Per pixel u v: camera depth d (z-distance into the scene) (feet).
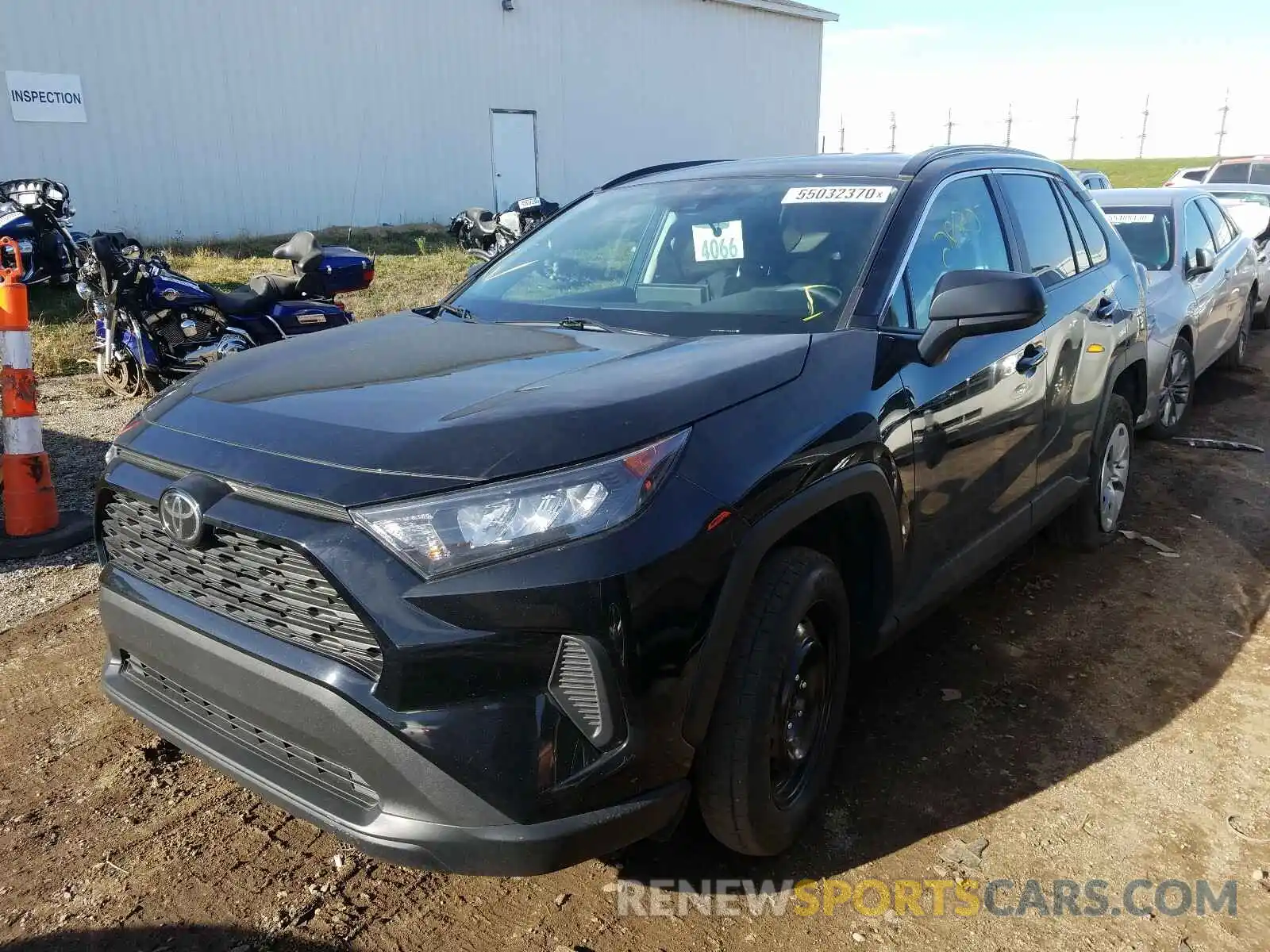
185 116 51.47
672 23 76.64
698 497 6.90
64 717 10.45
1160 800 9.39
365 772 6.49
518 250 12.65
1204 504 18.06
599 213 12.47
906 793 9.49
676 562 6.70
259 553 6.81
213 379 8.74
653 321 9.96
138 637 7.84
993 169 12.59
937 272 10.58
